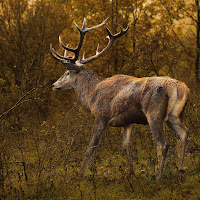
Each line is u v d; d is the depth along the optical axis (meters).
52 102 21.33
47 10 22.30
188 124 13.51
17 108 16.23
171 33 23.39
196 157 11.16
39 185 9.46
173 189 8.90
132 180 9.77
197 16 24.03
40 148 11.95
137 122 10.20
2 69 20.88
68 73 12.26
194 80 17.78
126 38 22.09
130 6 23.03
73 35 23.44
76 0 23.86
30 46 21.42
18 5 20.92
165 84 9.27
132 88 9.91
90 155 10.64
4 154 9.53
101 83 11.16
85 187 9.53
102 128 10.74
